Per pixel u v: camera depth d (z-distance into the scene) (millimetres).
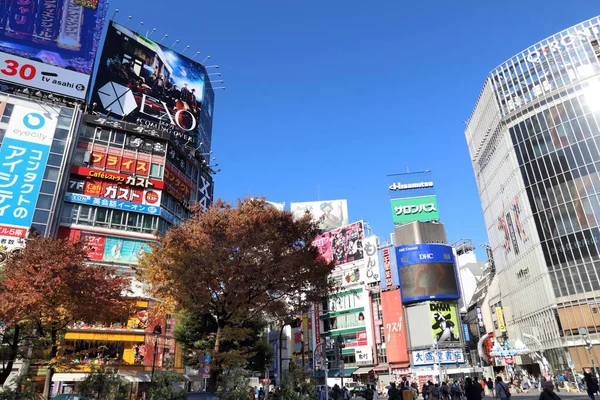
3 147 36000
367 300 69000
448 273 63750
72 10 43156
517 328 64750
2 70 38125
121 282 21031
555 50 61656
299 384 20594
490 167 72250
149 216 41344
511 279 66188
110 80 44688
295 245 21484
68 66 41188
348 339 69312
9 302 16125
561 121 58281
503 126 65750
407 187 75250
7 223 33875
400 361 62031
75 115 40406
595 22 59688
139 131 43844
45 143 37969
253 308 22188
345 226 76562
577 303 51469
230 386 18641
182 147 47938
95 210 38875
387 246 69562
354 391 52875
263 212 20578
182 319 32469
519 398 31547
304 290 22141
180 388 17594
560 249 54656
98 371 17094
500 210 69062
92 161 40250
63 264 17688
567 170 56156
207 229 19203
